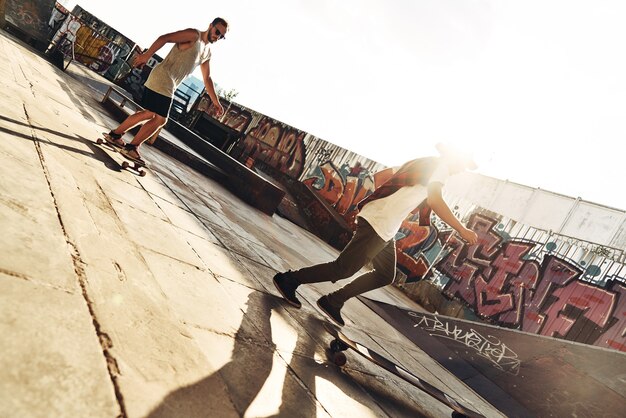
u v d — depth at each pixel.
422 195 2.74
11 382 0.91
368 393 2.38
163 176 4.76
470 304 8.79
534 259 8.25
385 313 5.27
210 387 1.40
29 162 2.30
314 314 3.21
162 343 1.46
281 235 6.65
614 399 3.83
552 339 4.76
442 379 3.67
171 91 3.92
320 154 13.37
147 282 1.86
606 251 7.42
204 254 2.83
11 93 3.66
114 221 2.32
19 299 1.17
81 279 1.51
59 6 13.77
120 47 15.62
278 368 1.90
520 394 4.00
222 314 2.07
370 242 2.73
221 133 15.03
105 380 1.10
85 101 7.08
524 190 10.32
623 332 6.71
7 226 1.50
